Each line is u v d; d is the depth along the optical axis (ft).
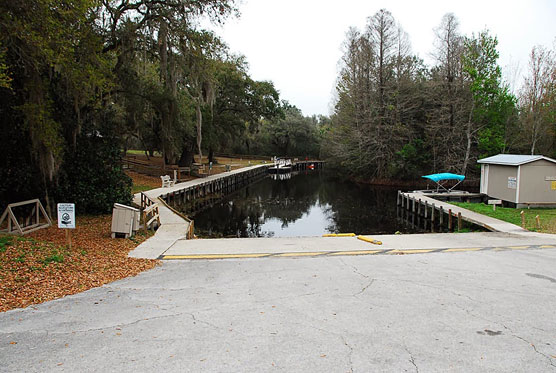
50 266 23.39
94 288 21.06
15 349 13.53
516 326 16.07
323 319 16.67
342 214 81.87
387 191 124.16
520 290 21.31
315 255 30.71
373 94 140.56
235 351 13.55
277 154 273.54
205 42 54.24
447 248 34.71
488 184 76.54
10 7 26.68
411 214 80.84
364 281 22.89
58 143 37.27
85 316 16.81
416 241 38.65
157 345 13.98
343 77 147.43
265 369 12.29
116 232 35.06
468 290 21.22
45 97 36.58
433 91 133.49
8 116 36.27
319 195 114.32
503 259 30.09
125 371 12.10
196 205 87.40
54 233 34.88
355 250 32.89
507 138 119.96
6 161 38.32
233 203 96.53
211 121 112.16
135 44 50.21
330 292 20.62
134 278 23.34
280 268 26.20
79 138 46.26
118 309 17.78
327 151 177.99
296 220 74.79
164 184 87.15
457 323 16.35
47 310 17.48
